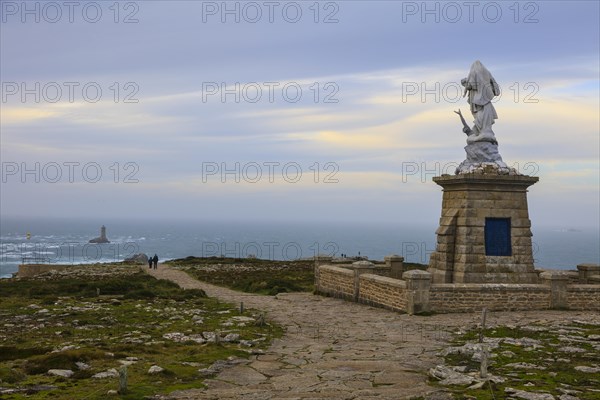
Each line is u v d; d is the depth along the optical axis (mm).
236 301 33656
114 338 20281
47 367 14828
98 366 15094
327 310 28844
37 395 12164
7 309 29156
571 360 15969
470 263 29156
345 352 17828
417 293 26062
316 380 14062
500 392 12406
